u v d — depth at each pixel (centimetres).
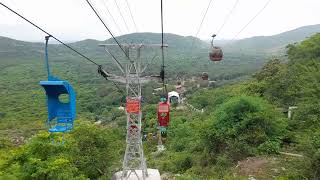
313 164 1465
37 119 9381
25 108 10862
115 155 2384
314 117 1958
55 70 16938
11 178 1305
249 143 2086
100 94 11556
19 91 13450
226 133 2173
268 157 1873
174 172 2420
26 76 15925
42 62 19262
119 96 10344
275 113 2256
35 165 1461
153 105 7119
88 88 13050
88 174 2108
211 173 1956
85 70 16812
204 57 15312
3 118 9550
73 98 1098
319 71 2805
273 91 2975
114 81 2112
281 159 1811
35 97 12462
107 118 8331
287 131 2122
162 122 2420
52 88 1099
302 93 2573
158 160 3047
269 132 2109
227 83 9588
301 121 2122
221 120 2294
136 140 2186
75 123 2378
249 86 3469
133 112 2148
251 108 2238
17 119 9381
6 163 1531
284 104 2806
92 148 2191
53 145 1648
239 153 1998
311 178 1454
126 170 2188
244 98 2281
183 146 3425
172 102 8131
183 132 3797
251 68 12406
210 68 12862
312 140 1552
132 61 2073
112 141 2375
